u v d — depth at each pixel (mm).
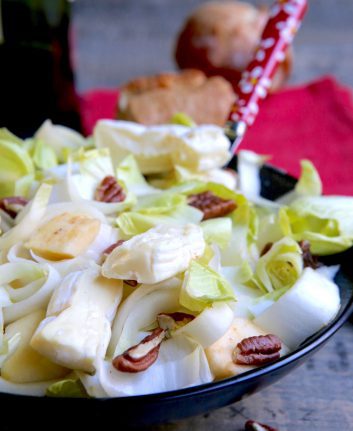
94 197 640
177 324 539
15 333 531
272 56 756
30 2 871
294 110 1041
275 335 558
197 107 979
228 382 501
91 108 1047
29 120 892
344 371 624
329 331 545
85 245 570
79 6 1871
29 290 551
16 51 877
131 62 1624
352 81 1564
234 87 1121
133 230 603
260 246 644
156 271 524
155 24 1804
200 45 1104
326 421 583
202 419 580
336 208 642
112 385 509
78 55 1641
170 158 686
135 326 540
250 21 1112
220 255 605
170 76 1017
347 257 623
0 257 574
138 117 962
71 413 488
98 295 531
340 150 962
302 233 629
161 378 523
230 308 549
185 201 632
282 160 940
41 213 588
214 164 685
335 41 1724
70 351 502
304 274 575
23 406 487
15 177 663
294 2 763
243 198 640
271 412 587
